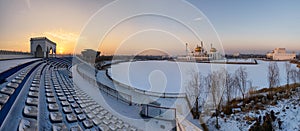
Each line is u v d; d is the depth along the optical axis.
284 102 17.16
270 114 13.93
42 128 2.66
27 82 5.75
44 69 12.70
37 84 5.88
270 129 11.74
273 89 21.33
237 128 12.26
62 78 10.34
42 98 4.29
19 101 3.47
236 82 20.16
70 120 3.40
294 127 12.71
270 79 23.86
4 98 3.33
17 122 2.51
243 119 13.39
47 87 5.88
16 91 4.16
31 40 31.20
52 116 3.23
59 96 5.12
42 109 3.48
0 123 2.35
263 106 16.22
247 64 47.88
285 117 14.09
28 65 12.17
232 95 17.78
